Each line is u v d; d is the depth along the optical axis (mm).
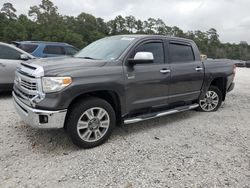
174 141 4504
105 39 5426
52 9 76375
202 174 3420
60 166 3541
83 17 75812
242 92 9820
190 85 5617
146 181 3230
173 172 3449
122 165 3607
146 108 4871
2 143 4168
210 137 4750
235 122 5723
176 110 5422
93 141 4121
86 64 4082
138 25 84188
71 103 3963
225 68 6461
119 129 5020
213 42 82000
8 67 7238
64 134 4613
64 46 12266
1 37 54406
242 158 3914
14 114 5652
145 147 4211
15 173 3330
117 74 4258
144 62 4387
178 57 5422
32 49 11359
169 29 82625
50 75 3674
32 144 4180
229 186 3166
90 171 3432
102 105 4137
